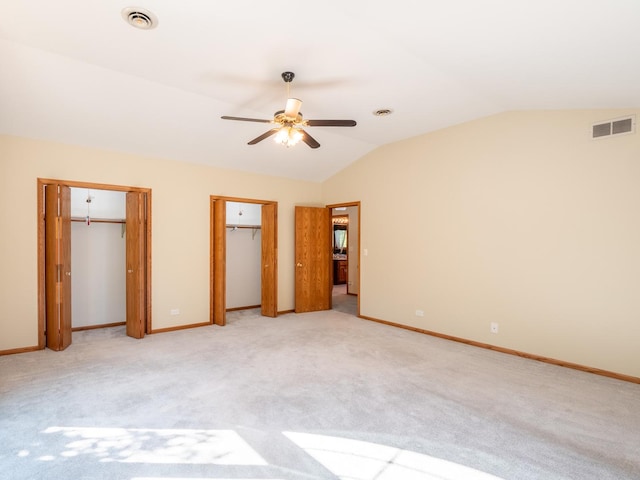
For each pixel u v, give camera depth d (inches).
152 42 107.0
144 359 149.7
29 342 159.9
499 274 165.9
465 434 92.9
